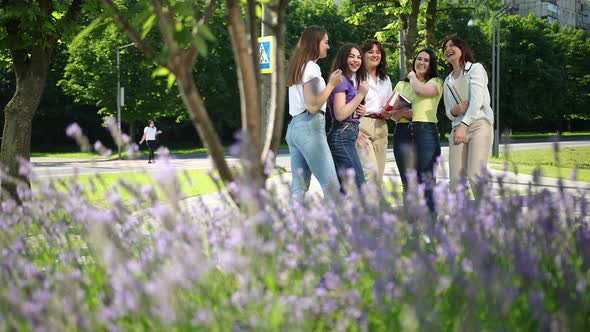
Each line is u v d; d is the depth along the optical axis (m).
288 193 3.12
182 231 2.22
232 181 2.84
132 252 2.70
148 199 2.69
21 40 8.30
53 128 47.41
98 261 2.45
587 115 76.50
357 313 2.12
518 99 66.12
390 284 2.11
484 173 3.21
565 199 2.88
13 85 43.59
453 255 2.48
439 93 6.51
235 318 2.10
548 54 68.00
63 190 3.27
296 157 5.51
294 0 50.50
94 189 3.10
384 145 6.92
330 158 5.26
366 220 2.54
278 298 2.07
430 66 6.68
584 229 2.70
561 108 70.06
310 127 5.22
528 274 2.13
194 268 1.94
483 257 2.13
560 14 118.88
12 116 8.73
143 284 1.94
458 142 6.02
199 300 2.14
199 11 2.90
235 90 46.16
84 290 2.38
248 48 2.92
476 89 5.95
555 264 2.45
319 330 2.17
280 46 3.05
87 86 39.03
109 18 3.08
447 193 2.98
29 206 3.30
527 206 2.89
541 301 1.99
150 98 37.56
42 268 3.12
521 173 13.96
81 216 3.00
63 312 1.88
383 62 6.79
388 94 6.80
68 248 3.11
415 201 2.90
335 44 51.09
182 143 51.31
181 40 2.53
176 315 1.84
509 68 65.75
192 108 2.66
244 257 2.12
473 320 1.92
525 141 51.28
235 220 2.81
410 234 2.85
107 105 37.62
